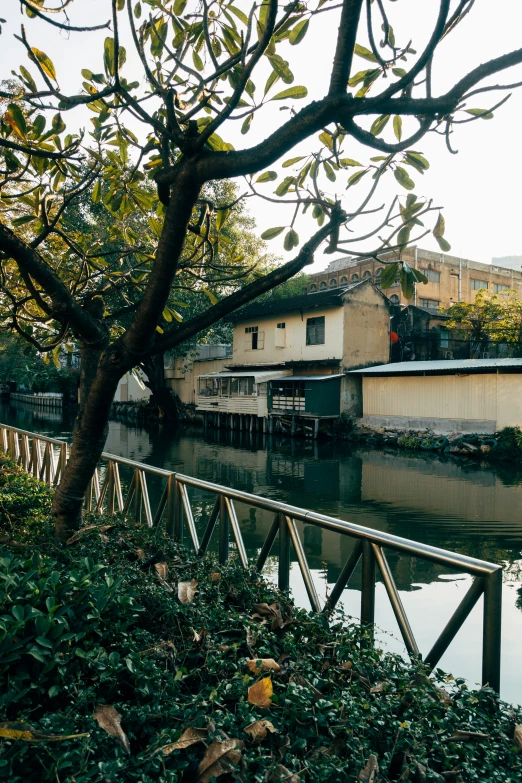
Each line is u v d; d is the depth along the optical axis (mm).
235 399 31375
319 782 1732
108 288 4098
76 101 2600
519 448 19016
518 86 1842
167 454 21172
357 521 10914
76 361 41375
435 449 21750
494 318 28141
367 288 27359
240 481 15312
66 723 1890
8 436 10969
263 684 2162
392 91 1879
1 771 1632
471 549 9023
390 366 25250
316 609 3170
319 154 2752
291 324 29812
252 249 28062
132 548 4055
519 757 1976
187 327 3295
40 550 3748
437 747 1950
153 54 2842
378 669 2500
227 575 3588
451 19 2027
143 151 3236
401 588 6977
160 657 2469
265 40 2012
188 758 1836
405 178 2639
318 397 25812
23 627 2166
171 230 2740
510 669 4719
